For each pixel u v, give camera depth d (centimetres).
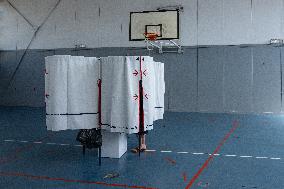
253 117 1192
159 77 629
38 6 1574
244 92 1321
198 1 1363
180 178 459
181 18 1386
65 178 460
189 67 1382
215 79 1353
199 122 1051
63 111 512
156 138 764
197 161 551
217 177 464
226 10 1334
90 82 522
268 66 1291
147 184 434
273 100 1287
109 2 1475
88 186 427
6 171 494
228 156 586
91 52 1507
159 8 1412
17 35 1606
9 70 1617
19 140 734
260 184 434
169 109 1410
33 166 520
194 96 1380
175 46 1391
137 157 577
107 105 517
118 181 446
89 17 1506
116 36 1470
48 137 768
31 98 1595
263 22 1294
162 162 544
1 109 1457
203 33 1362
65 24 1541
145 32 1408
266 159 563
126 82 503
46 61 523
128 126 502
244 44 1316
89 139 525
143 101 514
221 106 1348
